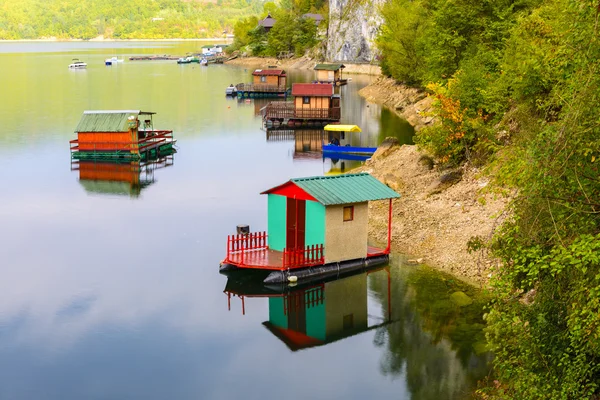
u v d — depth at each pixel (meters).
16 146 70.81
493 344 20.08
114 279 33.44
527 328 17.23
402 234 37.06
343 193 32.41
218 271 34.34
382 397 22.56
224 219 43.91
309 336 27.34
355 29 178.12
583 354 15.21
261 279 33.12
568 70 18.00
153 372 24.48
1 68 183.62
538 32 41.19
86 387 23.42
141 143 64.81
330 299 30.55
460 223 36.00
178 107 104.25
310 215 32.34
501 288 17.98
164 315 29.42
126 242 39.38
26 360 25.41
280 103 87.56
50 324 28.52
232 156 66.19
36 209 46.94
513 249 17.67
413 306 29.02
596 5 16.12
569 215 16.12
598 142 15.48
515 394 17.19
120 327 28.28
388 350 25.84
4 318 29.05
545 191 16.34
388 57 109.06
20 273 34.28
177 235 40.56
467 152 43.75
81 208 47.19
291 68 187.88
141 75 162.00
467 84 44.97
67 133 79.06
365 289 31.08
